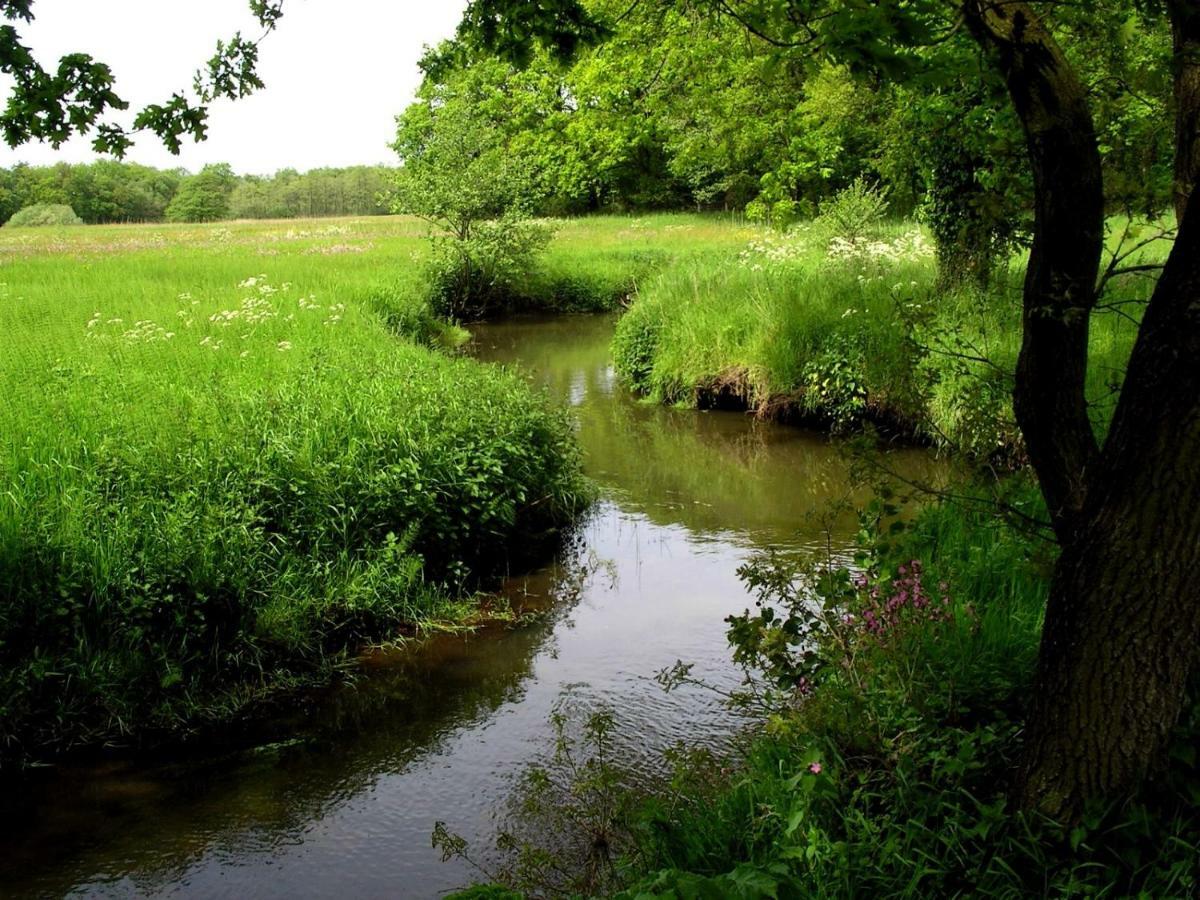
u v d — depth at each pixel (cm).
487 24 428
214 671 568
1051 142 314
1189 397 255
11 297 1464
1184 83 391
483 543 768
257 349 1083
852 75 330
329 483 691
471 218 2344
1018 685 384
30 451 667
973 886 294
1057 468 322
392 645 635
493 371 1075
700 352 1321
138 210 7694
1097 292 323
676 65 1024
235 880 408
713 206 4722
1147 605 268
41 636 532
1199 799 285
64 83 381
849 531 834
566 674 588
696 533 852
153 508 623
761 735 464
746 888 219
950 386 965
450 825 443
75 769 493
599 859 405
